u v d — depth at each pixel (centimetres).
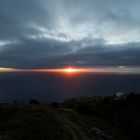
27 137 3491
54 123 4962
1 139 3139
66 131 4391
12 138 3266
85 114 7469
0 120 5588
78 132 4456
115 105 7919
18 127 4134
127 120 6419
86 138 4084
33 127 4222
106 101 8619
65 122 5378
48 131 4078
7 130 3953
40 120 5006
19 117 5409
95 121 6088
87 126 5181
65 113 6856
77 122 5553
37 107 7575
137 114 6550
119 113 7106
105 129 5375
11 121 4719
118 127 6194
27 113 6116
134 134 5566
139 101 7644
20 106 7669
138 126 5847
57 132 4144
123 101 8069
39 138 3591
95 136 4341
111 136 4722
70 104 9606
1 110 6769
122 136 5266
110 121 6800
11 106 7481
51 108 7881
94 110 7812
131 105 7438
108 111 7569
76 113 7156
